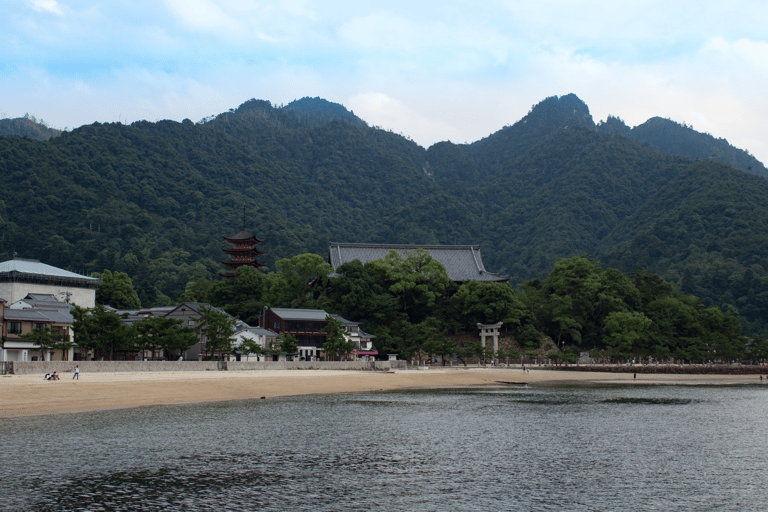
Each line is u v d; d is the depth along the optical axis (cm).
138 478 3791
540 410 6988
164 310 15400
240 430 5334
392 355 14075
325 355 12962
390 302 15512
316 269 16788
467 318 16338
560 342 16738
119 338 9788
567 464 4338
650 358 16588
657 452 4762
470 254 19162
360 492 3603
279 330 13888
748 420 6425
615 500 3534
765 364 18712
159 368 9450
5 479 3694
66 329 10731
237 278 16288
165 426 5397
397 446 4819
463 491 3650
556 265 18800
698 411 7162
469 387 10056
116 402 6500
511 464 4303
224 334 11269
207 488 3631
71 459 4172
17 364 7631
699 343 17462
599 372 14662
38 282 13588
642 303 18625
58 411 5869
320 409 6744
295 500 3447
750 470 4225
